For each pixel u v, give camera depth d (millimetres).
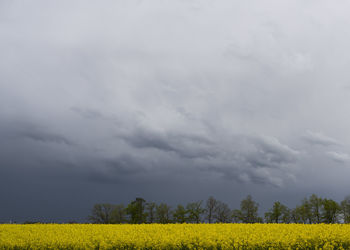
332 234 19438
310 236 19219
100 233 22734
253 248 18406
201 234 20578
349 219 52438
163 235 20594
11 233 23453
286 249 18125
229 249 18188
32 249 20188
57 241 20469
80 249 19625
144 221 59375
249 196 57250
